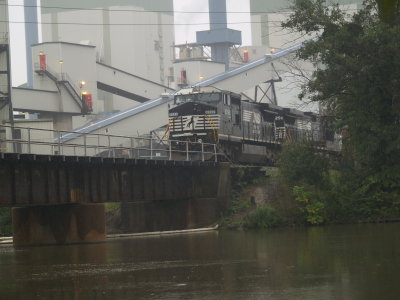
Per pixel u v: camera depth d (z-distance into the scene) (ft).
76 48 450.71
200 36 632.79
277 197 234.79
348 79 210.18
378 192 222.07
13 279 107.65
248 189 254.06
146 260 131.64
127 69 626.64
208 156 259.60
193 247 158.61
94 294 87.51
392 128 201.16
